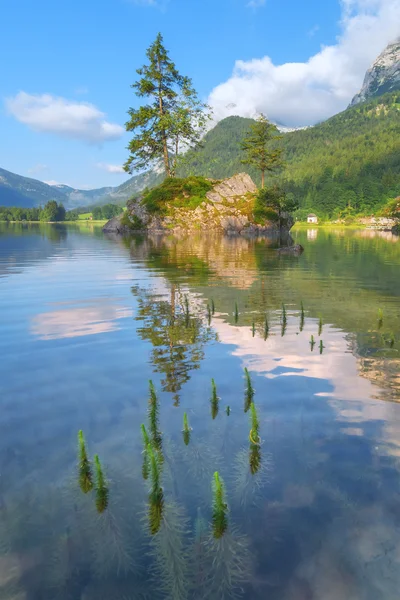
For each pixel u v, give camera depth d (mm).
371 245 38750
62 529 2881
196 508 3035
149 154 63156
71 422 4387
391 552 2629
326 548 2670
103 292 12609
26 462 3664
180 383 5441
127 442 3955
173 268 18859
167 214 60719
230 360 6336
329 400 4836
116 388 5289
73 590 2434
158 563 2588
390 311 9805
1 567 2584
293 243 39469
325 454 3695
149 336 7758
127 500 3137
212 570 2518
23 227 100375
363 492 3176
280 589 2402
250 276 16203
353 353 6633
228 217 60688
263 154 71750
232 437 4020
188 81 58844
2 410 4691
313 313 9641
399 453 3695
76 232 67312
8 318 9297
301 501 3086
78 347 7117
